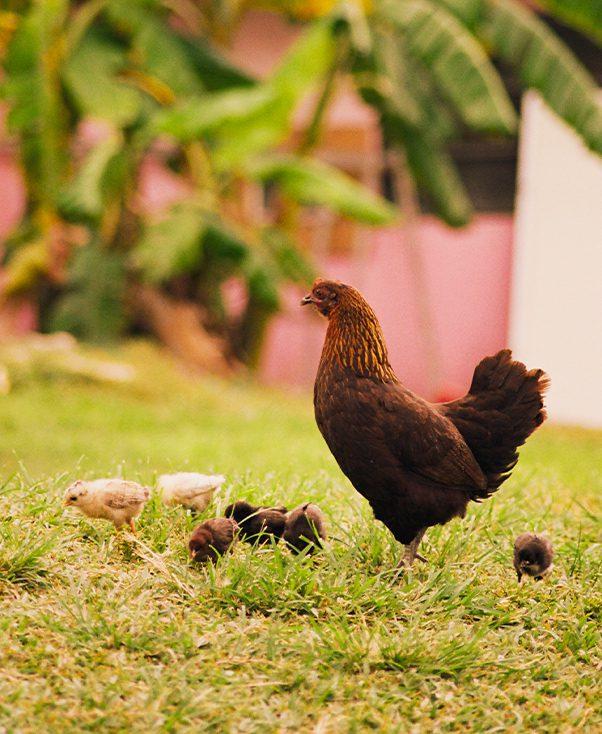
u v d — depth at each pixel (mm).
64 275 16062
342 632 4293
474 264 19266
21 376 13555
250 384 16594
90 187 13500
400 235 19516
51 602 4438
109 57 14000
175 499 5543
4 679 3777
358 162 19391
